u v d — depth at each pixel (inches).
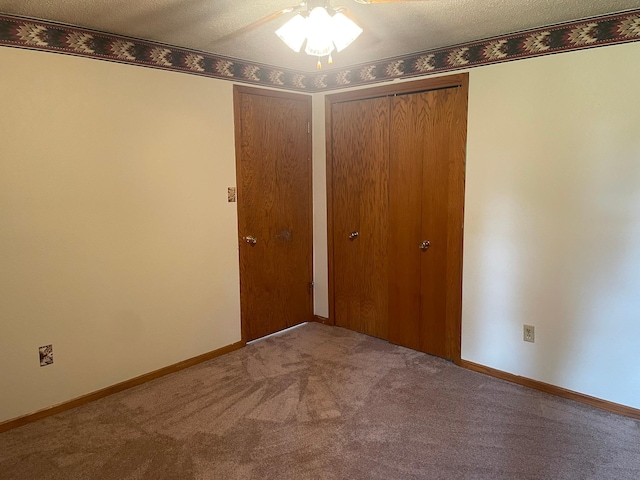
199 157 126.3
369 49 121.4
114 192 110.4
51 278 102.5
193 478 83.0
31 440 95.2
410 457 88.0
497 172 114.9
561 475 82.7
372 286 148.3
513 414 102.9
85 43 102.0
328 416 102.9
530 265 112.3
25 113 95.4
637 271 97.6
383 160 138.9
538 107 106.4
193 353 131.1
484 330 122.3
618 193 98.0
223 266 135.9
